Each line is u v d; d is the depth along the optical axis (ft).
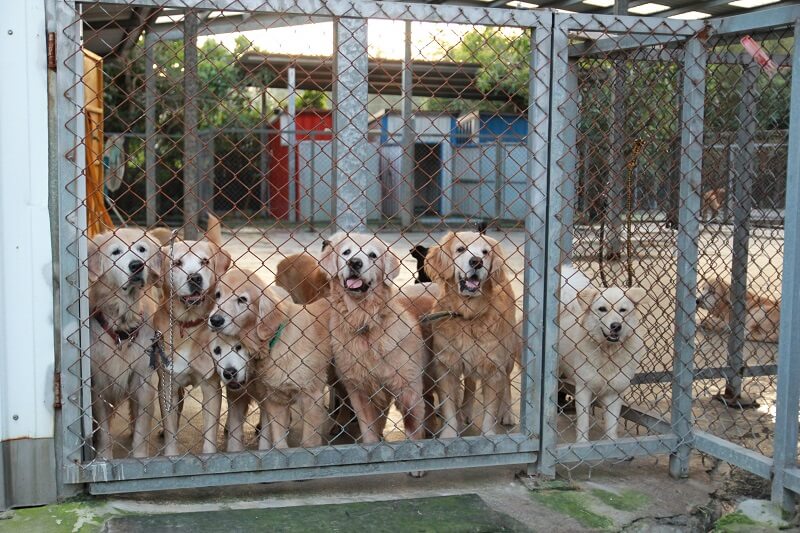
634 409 14.16
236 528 10.30
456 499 11.51
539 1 22.25
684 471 12.83
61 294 10.45
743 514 11.46
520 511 11.35
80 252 10.62
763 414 16.57
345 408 15.24
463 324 13.67
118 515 10.50
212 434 13.07
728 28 11.97
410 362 13.37
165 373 12.78
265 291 12.80
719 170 16.97
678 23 12.00
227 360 12.55
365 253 12.94
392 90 59.21
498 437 12.05
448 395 14.03
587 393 14.03
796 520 11.25
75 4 10.19
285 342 12.91
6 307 10.31
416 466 11.80
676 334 12.73
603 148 15.35
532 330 12.07
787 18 11.01
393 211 60.59
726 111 16.30
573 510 11.43
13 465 10.51
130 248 12.06
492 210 59.57
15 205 10.25
